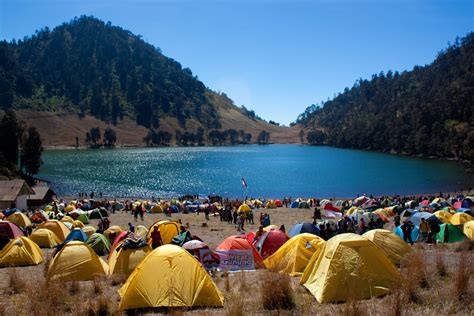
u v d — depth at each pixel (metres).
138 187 75.00
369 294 9.88
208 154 165.38
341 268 10.23
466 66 186.38
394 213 36.75
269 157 149.00
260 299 10.04
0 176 61.59
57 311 9.29
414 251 14.23
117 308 9.68
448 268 11.84
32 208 43.81
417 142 144.12
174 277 10.12
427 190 69.62
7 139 75.25
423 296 9.31
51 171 98.25
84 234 20.83
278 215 40.06
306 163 122.12
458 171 96.81
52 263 13.34
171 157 146.50
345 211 38.72
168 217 39.06
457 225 22.27
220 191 70.94
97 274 13.27
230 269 14.82
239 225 30.17
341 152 177.50
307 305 9.59
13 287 11.98
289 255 14.31
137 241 14.39
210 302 9.93
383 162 122.81
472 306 8.55
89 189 71.75
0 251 17.66
